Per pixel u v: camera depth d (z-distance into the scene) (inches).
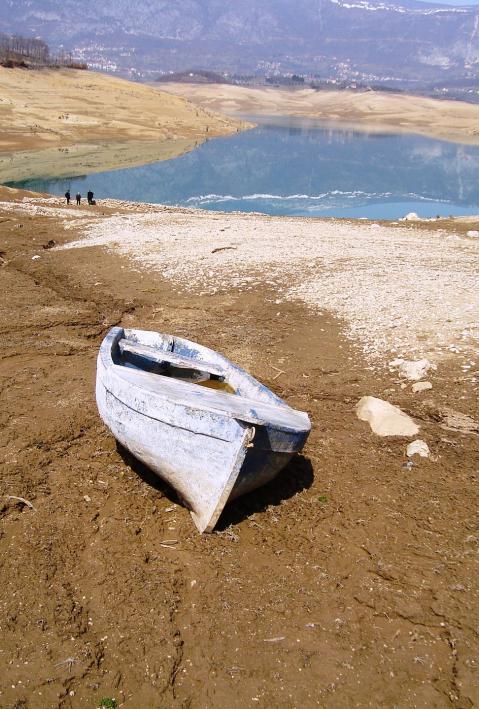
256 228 986.7
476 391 399.5
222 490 272.8
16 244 869.8
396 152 3540.8
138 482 326.0
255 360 467.8
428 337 480.7
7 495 305.0
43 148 2613.2
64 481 321.7
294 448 295.1
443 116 6781.5
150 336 390.6
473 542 274.5
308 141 3929.6
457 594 249.6
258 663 225.9
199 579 261.7
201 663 227.1
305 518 298.7
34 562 265.3
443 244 885.8
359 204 1886.1
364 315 538.6
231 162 2728.8
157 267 724.0
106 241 871.1
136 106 4224.9
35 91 3929.6
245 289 630.5
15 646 229.0
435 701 212.7
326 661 225.6
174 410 280.2
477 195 2138.3
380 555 270.8
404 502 302.2
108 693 217.3
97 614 244.5
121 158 2556.6
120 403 302.4
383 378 431.2
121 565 267.4
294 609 246.2
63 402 397.7
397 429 362.9
